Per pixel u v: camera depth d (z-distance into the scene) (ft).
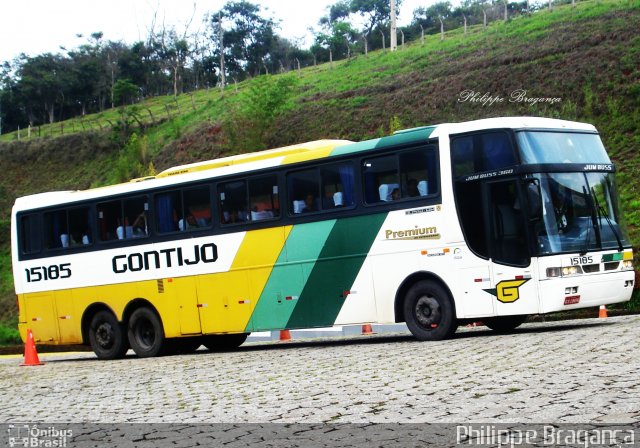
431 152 55.88
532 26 179.52
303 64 330.13
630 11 160.25
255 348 71.51
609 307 81.30
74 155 218.59
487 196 53.83
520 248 52.75
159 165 182.39
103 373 56.75
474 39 194.08
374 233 57.98
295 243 61.72
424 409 31.19
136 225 70.74
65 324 74.90
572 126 57.00
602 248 54.54
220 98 230.48
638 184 107.14
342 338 75.25
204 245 66.54
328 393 37.11
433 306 55.62
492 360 42.29
